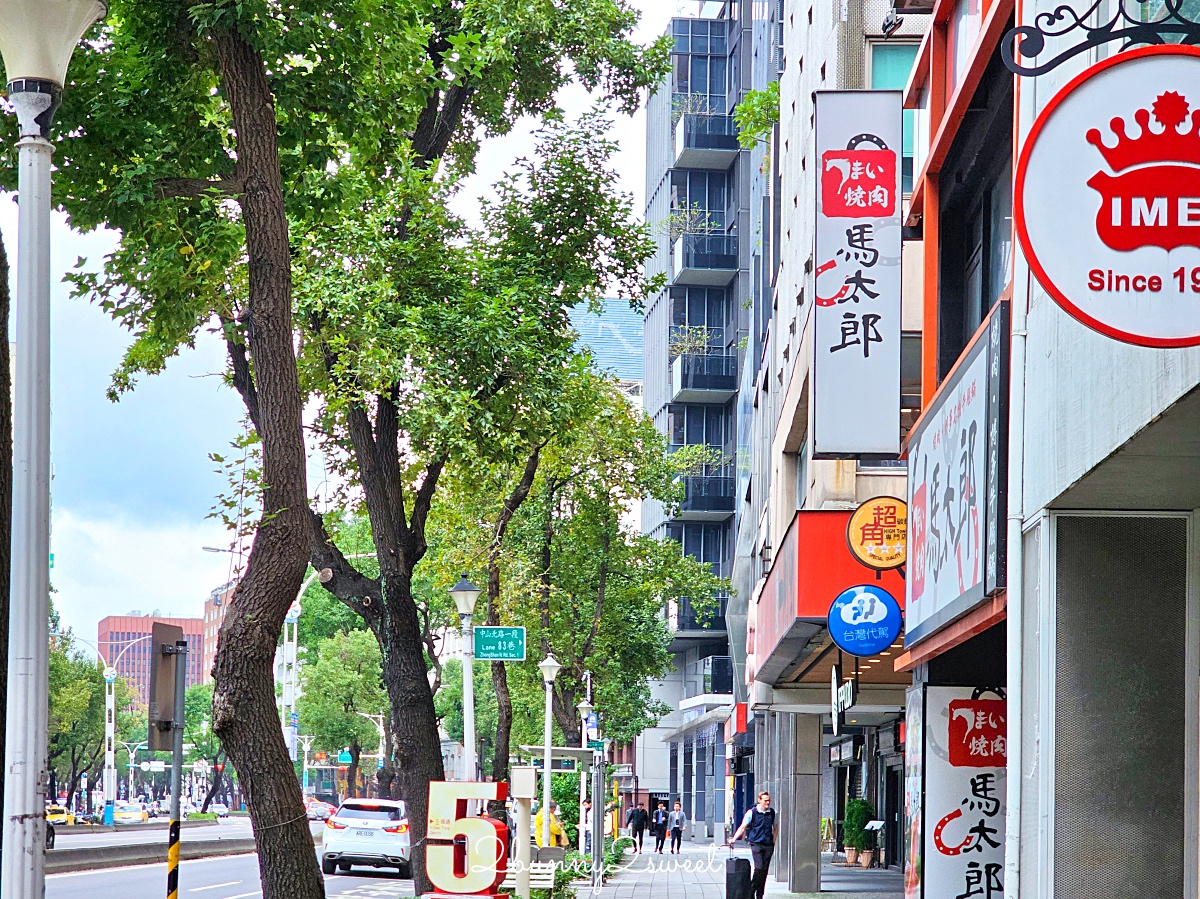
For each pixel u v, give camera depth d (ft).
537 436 66.85
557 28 68.74
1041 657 35.32
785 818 112.16
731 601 177.47
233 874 113.60
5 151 42.52
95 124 43.06
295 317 61.46
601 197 70.38
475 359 62.18
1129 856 34.83
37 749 25.63
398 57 48.65
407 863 126.00
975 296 54.70
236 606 38.32
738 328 267.80
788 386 110.01
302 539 38.88
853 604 60.64
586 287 70.90
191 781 512.22
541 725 203.00
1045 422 35.09
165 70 44.14
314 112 46.55
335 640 270.67
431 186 63.62
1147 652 35.14
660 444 131.64
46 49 28.19
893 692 92.43
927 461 51.57
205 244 46.03
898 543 60.75
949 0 53.36
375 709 266.36
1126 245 22.09
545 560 131.03
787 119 121.08
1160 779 34.91
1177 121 22.17
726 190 274.98
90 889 92.58
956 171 55.16
